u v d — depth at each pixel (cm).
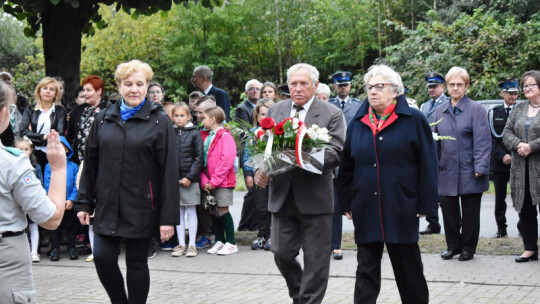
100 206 443
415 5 2744
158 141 446
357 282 448
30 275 292
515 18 2117
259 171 477
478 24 1933
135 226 438
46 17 972
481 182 677
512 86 830
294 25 3006
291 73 482
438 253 721
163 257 766
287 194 468
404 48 2028
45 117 779
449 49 1867
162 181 448
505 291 546
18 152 287
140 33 2988
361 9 2708
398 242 427
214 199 757
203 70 923
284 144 447
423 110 858
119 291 456
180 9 2877
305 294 461
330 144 471
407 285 443
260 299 551
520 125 664
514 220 996
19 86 2181
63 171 303
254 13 3034
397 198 430
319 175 468
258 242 801
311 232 466
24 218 291
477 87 1780
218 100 934
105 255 443
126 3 961
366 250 444
